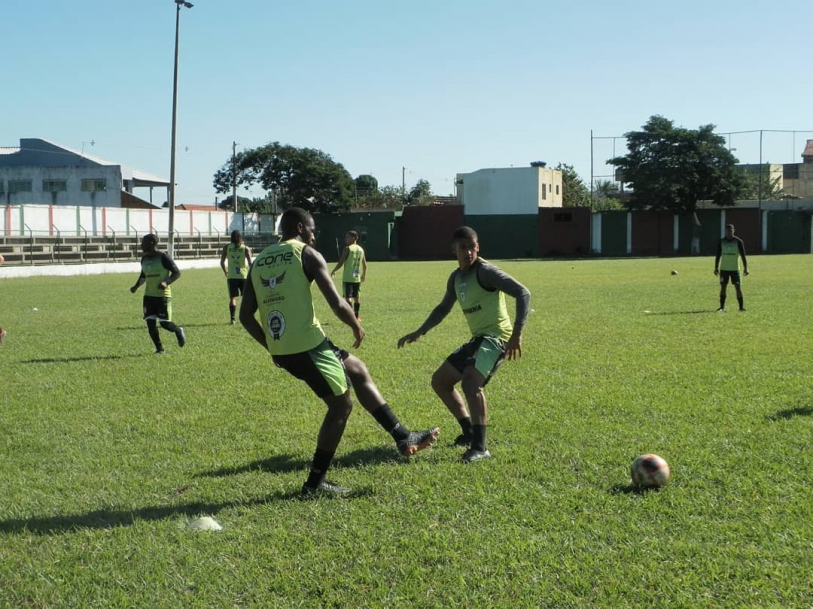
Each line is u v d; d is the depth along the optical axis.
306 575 4.27
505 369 10.20
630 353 11.43
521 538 4.67
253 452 6.66
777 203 63.19
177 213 54.16
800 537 4.57
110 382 9.88
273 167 66.94
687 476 5.69
